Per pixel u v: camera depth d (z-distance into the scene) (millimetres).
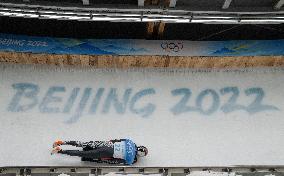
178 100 8359
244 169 7289
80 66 8695
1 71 8484
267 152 7680
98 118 8000
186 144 7727
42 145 7555
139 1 7059
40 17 7090
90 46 8375
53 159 7375
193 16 7215
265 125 8062
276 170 7297
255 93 8523
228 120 8094
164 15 7207
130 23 8430
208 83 8617
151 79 8617
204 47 8555
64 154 7359
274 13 7227
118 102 8258
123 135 7781
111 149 7102
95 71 8656
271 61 8773
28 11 7027
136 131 7855
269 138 7875
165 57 8477
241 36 8828
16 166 7031
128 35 8734
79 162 7340
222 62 8703
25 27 8508
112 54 8328
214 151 7652
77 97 8273
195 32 8688
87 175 7062
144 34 8695
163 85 8547
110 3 7309
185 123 8023
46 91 8305
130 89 8453
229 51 8500
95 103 8211
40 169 7074
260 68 8812
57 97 8242
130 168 7168
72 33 8688
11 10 6973
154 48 8445
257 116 8188
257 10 7254
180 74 8727
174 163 7449
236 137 7859
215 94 8469
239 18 7242
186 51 8469
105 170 7129
